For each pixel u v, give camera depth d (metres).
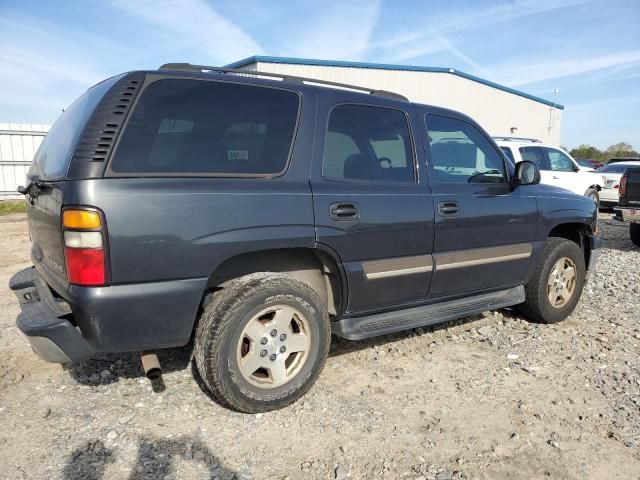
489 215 4.07
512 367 3.83
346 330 3.49
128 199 2.58
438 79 22.50
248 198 2.90
